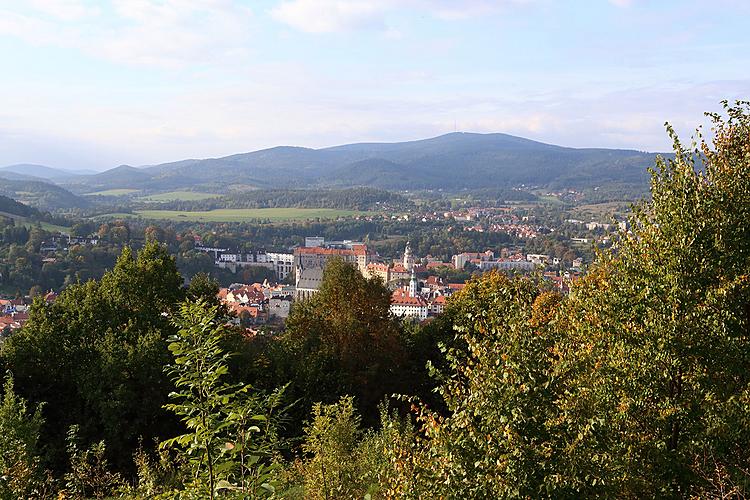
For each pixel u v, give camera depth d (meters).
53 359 29.00
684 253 13.12
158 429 27.39
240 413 8.91
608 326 13.85
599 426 11.52
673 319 12.54
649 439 12.53
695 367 12.72
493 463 10.08
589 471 10.45
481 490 9.94
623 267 14.03
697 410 12.47
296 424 30.00
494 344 11.16
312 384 31.14
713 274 13.18
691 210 13.70
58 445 25.83
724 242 13.48
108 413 25.94
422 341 39.50
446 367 37.00
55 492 16.47
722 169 15.23
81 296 32.84
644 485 11.77
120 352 27.17
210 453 8.57
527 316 11.51
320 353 32.72
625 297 13.70
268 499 9.02
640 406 12.68
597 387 12.95
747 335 13.45
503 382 10.45
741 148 16.52
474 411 10.57
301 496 16.00
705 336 12.58
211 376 8.56
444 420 11.02
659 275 13.25
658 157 14.70
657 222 14.16
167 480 16.72
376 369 34.38
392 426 12.41
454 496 10.09
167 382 27.02
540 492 9.88
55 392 28.25
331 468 15.62
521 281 13.21
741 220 13.76
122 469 26.34
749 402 12.37
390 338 36.62
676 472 12.12
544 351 11.48
